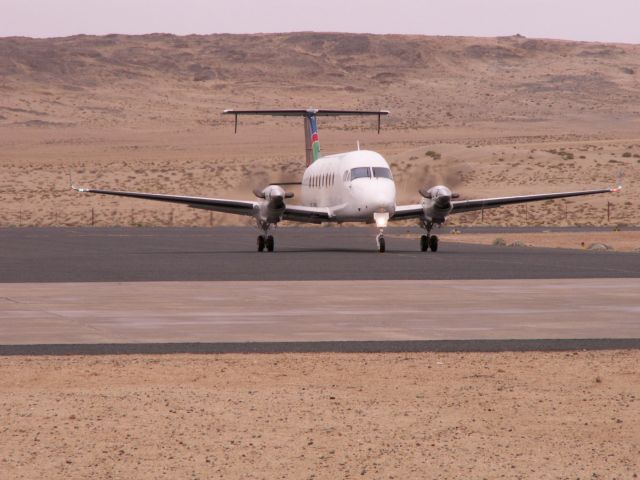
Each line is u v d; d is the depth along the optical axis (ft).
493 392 149.07
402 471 106.93
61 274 367.86
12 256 479.00
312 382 157.38
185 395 146.00
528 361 177.47
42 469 107.45
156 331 217.77
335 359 180.04
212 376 162.61
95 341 202.80
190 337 208.54
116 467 108.27
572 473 106.32
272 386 153.89
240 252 514.68
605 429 125.49
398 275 360.07
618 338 206.28
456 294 293.23
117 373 165.07
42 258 463.83
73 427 125.59
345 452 114.32
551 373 165.37
